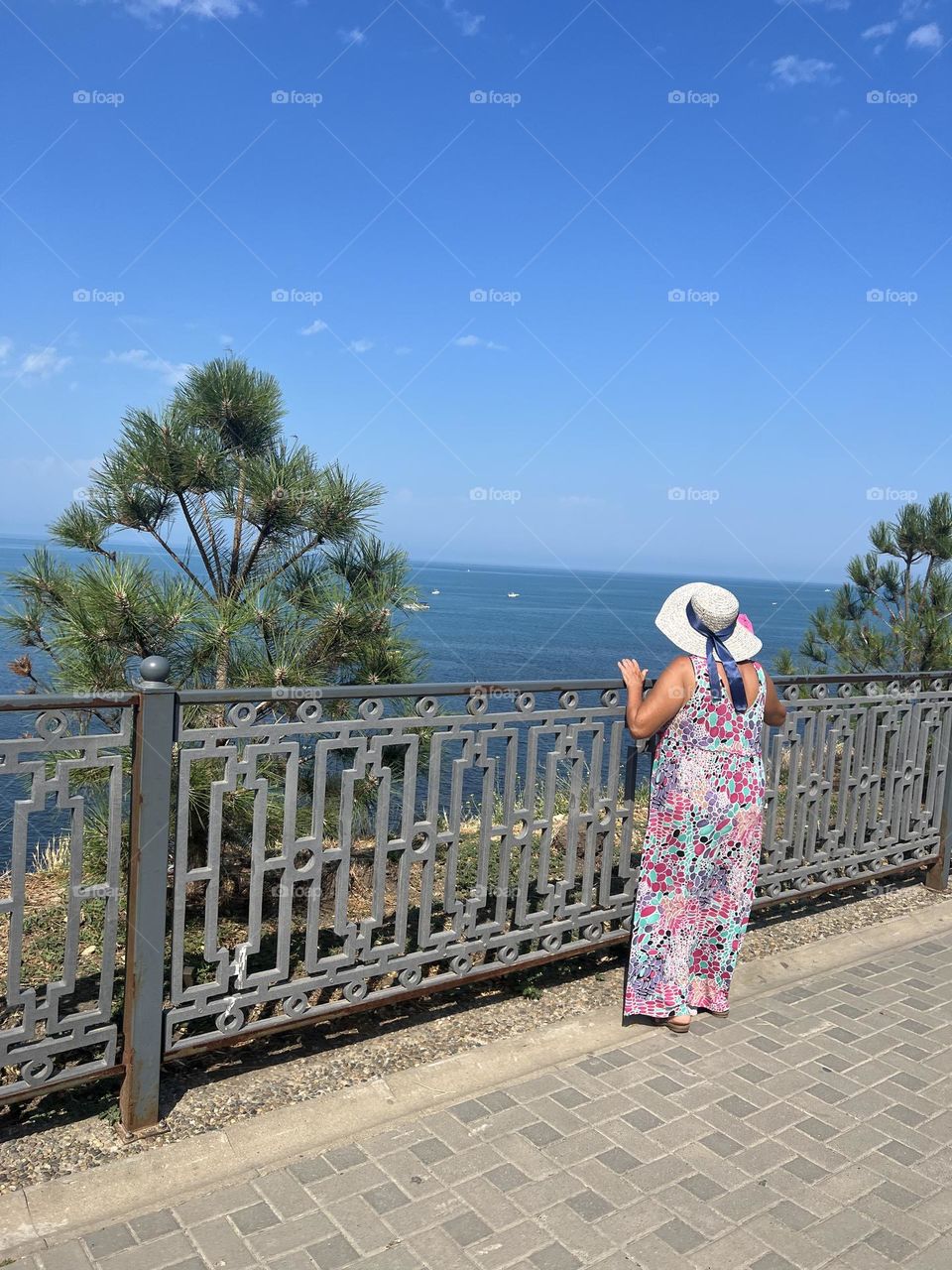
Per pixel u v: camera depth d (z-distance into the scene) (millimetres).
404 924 3248
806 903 4898
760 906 4387
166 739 2564
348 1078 3037
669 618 3475
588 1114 2846
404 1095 2902
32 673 3816
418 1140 2682
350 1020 3426
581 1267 2191
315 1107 2801
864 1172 2602
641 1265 2205
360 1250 2223
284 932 2971
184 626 3910
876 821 4848
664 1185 2510
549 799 3615
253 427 4500
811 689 4492
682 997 3412
